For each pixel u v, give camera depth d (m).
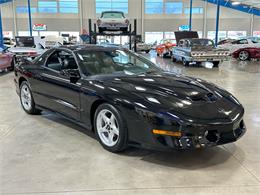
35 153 3.16
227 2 28.38
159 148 2.77
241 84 8.05
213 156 3.10
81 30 29.69
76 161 2.96
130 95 2.95
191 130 2.66
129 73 3.66
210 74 10.49
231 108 3.03
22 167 2.82
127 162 2.94
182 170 2.78
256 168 2.82
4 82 8.47
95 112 3.30
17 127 4.08
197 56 12.65
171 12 30.20
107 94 3.08
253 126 4.16
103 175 2.67
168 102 2.83
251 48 17.02
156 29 30.48
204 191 2.39
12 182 2.53
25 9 29.19
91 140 3.56
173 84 3.23
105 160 2.98
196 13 30.38
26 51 12.12
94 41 11.37
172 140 2.69
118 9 29.77
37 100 4.41
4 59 10.49
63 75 3.77
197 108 2.83
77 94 3.49
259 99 5.99
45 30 29.62
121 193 2.36
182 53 13.88
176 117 2.67
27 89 4.67
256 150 3.28
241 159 3.03
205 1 29.91
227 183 2.53
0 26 16.17
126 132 2.99
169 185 2.49
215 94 3.20
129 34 11.38
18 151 3.22
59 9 29.34
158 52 20.41
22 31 29.61
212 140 2.78
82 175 2.66
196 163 2.93
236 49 17.45
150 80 3.31
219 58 12.82
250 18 30.50
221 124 2.77
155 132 2.75
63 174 2.68
